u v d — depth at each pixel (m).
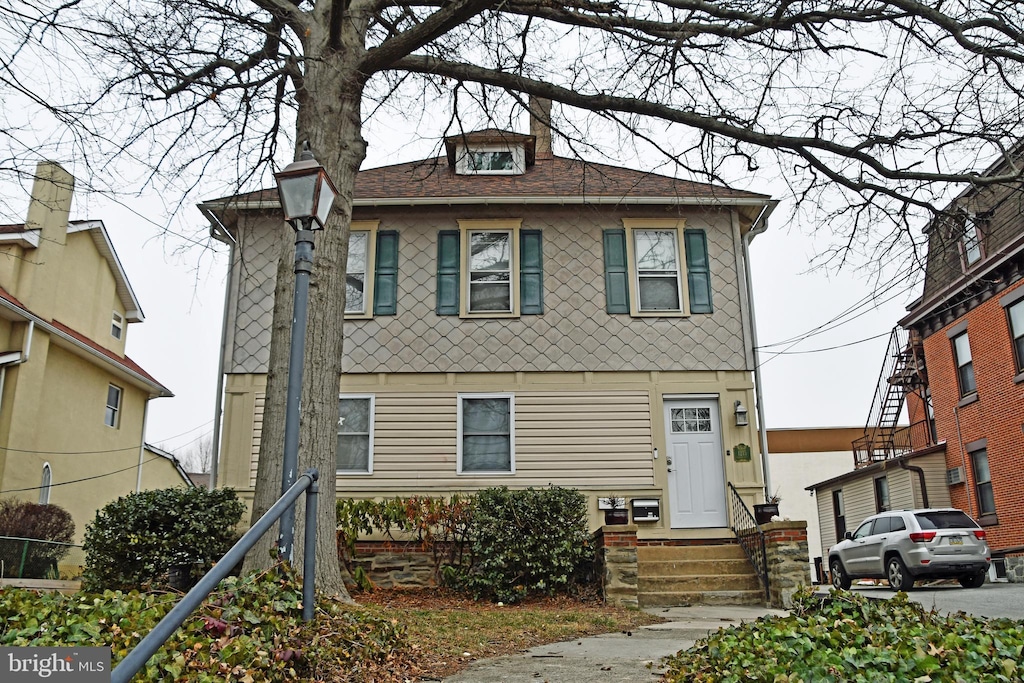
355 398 14.42
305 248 5.98
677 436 14.38
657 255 15.18
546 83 9.75
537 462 14.10
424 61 9.74
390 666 5.83
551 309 14.77
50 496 18.94
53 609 5.35
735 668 5.04
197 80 9.12
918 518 15.89
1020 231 17.45
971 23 8.27
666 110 9.62
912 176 9.25
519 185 15.81
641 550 12.98
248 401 14.23
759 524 12.44
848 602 6.57
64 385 19.81
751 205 15.11
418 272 14.95
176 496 11.29
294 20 9.29
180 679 4.09
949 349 22.16
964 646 5.24
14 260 18.41
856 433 33.72
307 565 5.32
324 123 9.03
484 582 11.35
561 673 5.89
